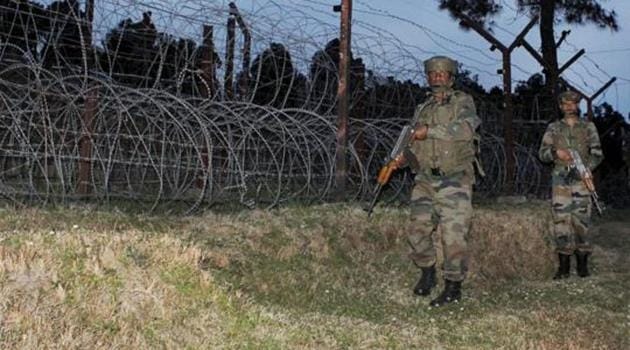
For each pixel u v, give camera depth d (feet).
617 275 27.58
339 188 28.73
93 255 16.89
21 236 17.48
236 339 15.64
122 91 24.39
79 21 24.17
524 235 28.91
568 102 27.02
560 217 26.76
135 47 27.61
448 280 21.38
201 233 22.77
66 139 24.34
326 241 24.17
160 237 19.35
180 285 17.06
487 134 39.42
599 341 18.61
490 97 47.50
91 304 15.06
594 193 26.76
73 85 23.32
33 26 25.20
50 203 23.93
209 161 24.41
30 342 13.10
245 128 26.23
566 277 26.94
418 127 21.54
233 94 28.78
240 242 22.56
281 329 16.67
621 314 21.86
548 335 18.81
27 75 23.41
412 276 23.71
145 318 15.38
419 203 21.85
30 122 22.62
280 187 26.76
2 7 24.18
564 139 26.86
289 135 27.40
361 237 25.13
